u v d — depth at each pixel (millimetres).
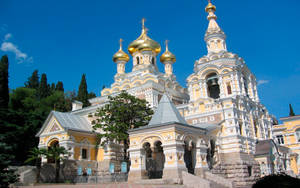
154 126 33219
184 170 31250
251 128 52188
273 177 6164
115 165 44844
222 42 61812
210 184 27531
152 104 59125
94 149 47312
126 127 42938
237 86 53719
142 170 33750
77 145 44531
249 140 48781
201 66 58719
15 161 51094
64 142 43156
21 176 36844
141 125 44688
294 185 5828
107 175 38969
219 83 55281
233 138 45750
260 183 6109
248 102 53844
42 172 39062
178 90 72312
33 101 78438
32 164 53094
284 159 57781
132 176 33969
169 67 79125
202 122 49906
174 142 31547
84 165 44219
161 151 39500
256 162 47562
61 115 47125
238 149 44906
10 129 52344
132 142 35188
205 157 35781
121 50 81125
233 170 43469
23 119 56719
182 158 31984
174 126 32000
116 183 33625
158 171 37875
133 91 62875
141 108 46844
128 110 44406
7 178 26656
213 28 63188
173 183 29859
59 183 37469
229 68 54875
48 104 85562
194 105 52375
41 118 60188
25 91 84312
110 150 44875
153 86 60688
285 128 70688
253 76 60969
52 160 43906
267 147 48438
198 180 27781
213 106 49562
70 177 40906
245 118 50000
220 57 56969
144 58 74438
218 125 46125
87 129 48594
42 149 38188
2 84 59312
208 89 59375
